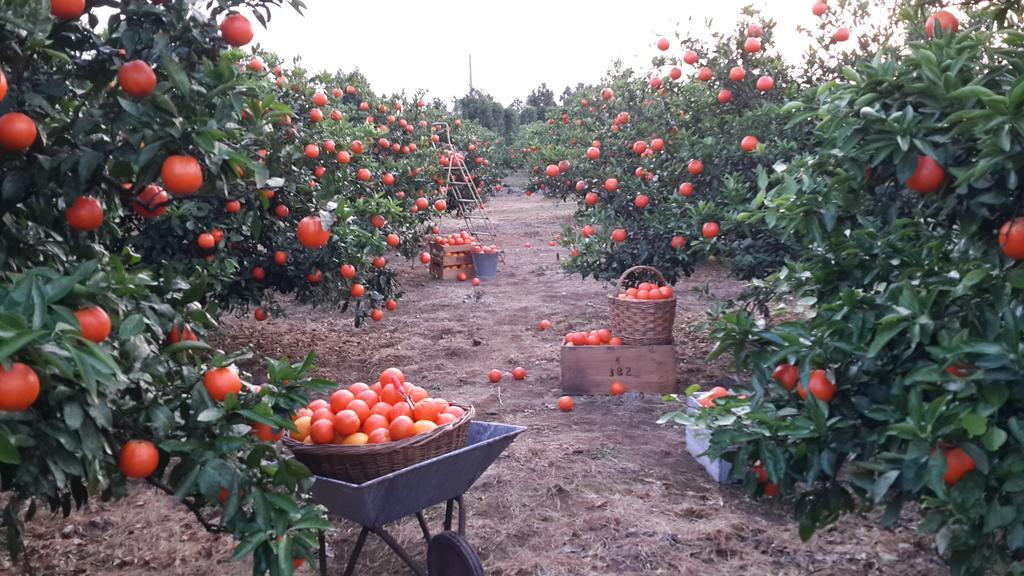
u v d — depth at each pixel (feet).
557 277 46.65
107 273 8.08
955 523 8.62
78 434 7.01
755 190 22.74
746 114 23.52
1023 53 7.90
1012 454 7.48
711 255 22.91
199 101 8.21
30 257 8.67
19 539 8.68
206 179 8.95
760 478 9.87
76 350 5.98
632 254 25.67
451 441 11.95
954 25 9.41
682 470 18.37
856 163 8.43
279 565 7.91
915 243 9.67
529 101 157.79
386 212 27.86
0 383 5.76
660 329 23.85
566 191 32.76
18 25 6.99
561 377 24.13
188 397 8.38
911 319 8.01
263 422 8.07
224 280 21.29
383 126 44.86
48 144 8.08
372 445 11.10
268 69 34.12
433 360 29.14
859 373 8.83
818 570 13.74
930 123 7.64
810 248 10.07
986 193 7.61
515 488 17.34
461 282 46.01
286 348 30.68
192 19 8.10
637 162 27.25
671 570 13.88
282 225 22.34
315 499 11.45
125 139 7.85
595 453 19.33
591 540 14.99
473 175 65.36
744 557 14.25
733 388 10.12
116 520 16.62
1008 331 7.30
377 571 14.30
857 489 9.32
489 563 14.26
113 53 7.91
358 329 34.12
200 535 15.93
